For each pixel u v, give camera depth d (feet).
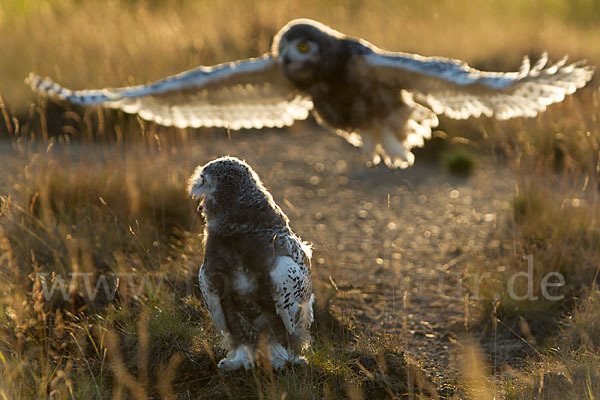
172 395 26.30
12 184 47.39
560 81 26.20
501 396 26.66
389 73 29.04
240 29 90.63
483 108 28.63
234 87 32.30
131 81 61.16
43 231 38.70
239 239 24.75
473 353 29.48
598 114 48.14
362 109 30.55
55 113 64.95
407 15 98.53
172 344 28.58
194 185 25.55
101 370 26.68
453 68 27.37
